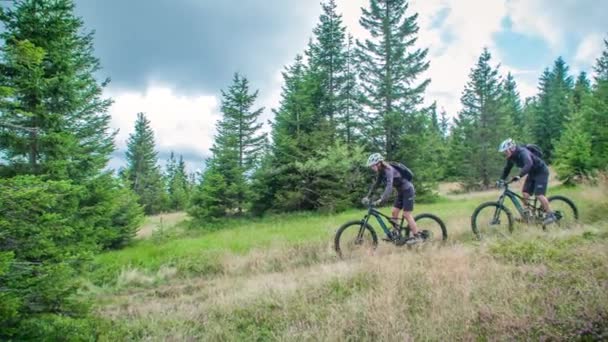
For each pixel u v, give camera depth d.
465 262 5.59
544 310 3.64
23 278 3.69
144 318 5.27
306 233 11.02
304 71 24.91
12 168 7.75
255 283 6.52
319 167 20.25
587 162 18.94
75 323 3.96
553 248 5.84
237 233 13.55
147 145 47.19
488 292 4.35
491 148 34.75
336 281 5.75
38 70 7.58
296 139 21.73
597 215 8.23
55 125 8.34
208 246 10.49
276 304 5.26
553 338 3.15
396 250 7.49
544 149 48.41
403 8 24.19
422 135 23.98
